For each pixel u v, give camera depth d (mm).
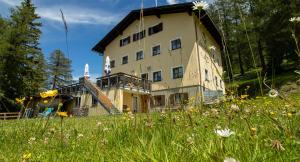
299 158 1490
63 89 30641
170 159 1590
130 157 1818
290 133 1946
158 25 31438
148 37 32062
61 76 67250
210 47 2746
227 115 2746
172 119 2943
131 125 2998
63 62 67375
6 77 36094
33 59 40062
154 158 1612
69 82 68000
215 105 3842
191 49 28469
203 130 2615
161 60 30359
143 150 1928
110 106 23797
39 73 40312
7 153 2584
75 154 2328
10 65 36500
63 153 2461
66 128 5223
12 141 3289
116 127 3080
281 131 2111
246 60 39562
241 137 1890
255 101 3607
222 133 1403
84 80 28000
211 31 32812
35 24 41531
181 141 2197
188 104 3980
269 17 31219
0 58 36094
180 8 29422
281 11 29516
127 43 34156
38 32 40594
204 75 28375
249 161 1479
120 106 24234
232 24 41094
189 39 28875
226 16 42031
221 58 39094
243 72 44469
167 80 29297
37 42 40594
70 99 23656
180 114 3295
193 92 27141
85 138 3252
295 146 1754
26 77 38656
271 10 30891
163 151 1761
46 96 2814
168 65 29656
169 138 2303
